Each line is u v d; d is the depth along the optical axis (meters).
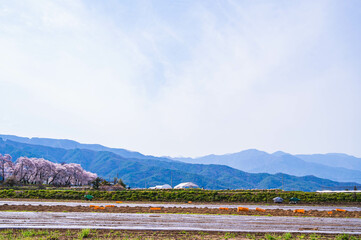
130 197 55.44
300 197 55.88
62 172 120.44
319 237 22.56
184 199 55.03
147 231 23.00
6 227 22.64
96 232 22.22
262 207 45.59
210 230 23.66
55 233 21.52
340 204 51.69
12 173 106.56
